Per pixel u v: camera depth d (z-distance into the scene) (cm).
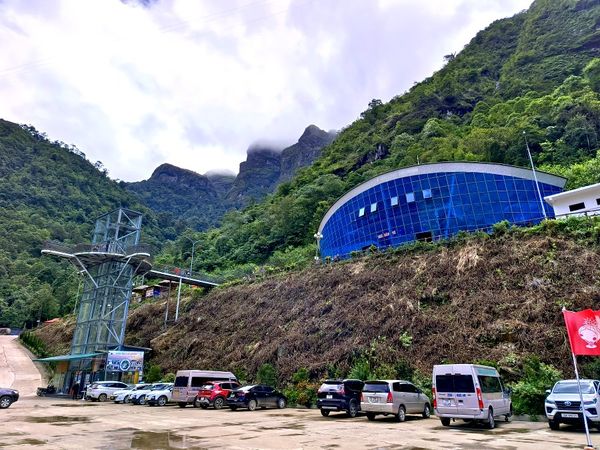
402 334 2478
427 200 4394
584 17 11375
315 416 1919
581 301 2109
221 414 2023
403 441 1151
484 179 4322
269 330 3306
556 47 11006
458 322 2364
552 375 1825
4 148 17138
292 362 2772
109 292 3869
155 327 4622
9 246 11725
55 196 15825
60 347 5466
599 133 6088
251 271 5719
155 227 17862
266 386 2375
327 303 3155
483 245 2833
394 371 2248
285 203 8425
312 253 6062
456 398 1495
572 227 2616
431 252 3064
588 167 5009
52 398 3316
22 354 5731
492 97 10594
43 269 10956
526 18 13750
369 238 4700
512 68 11356
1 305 9212
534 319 2161
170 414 2020
